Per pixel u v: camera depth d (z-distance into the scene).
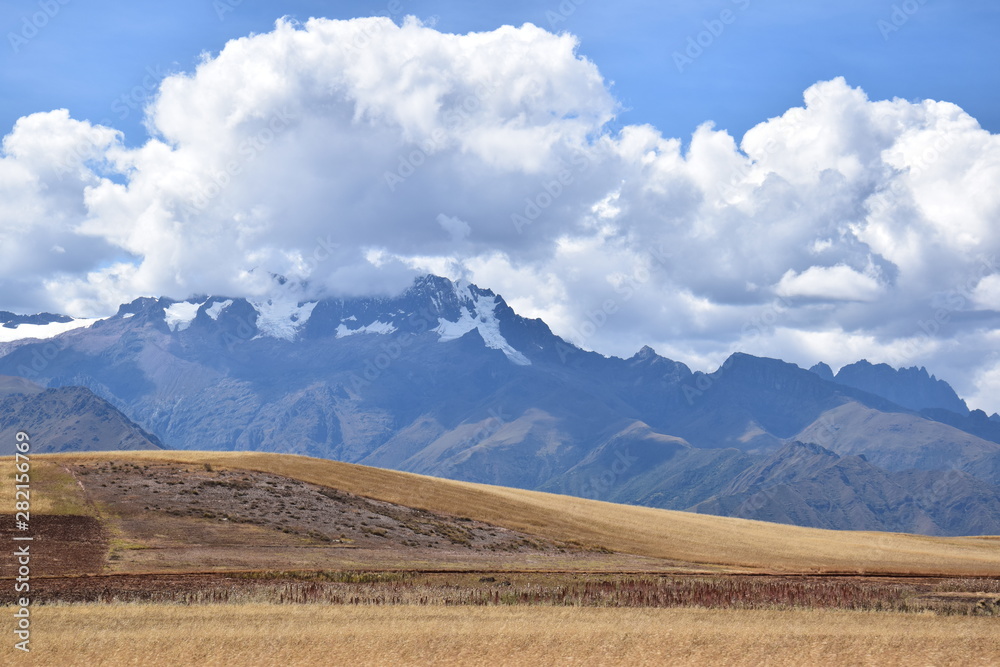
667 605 54.81
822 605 56.31
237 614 44.47
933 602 59.16
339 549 74.69
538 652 37.47
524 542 87.06
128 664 34.62
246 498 88.81
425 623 43.16
